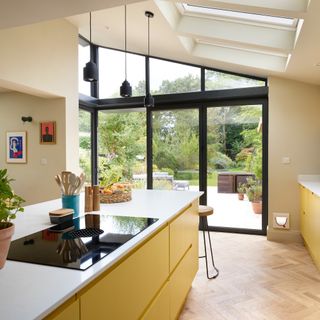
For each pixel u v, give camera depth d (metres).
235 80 4.68
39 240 1.39
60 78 4.21
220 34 3.31
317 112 4.14
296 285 2.84
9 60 3.39
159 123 5.16
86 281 0.96
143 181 5.30
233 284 2.87
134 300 1.39
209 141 4.89
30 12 2.20
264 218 4.56
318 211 3.03
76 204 1.94
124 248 1.26
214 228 4.84
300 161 4.21
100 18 3.85
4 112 4.68
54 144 4.38
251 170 4.68
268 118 4.41
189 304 2.50
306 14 2.20
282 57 3.83
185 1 2.57
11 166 4.66
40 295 0.85
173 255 2.05
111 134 5.55
